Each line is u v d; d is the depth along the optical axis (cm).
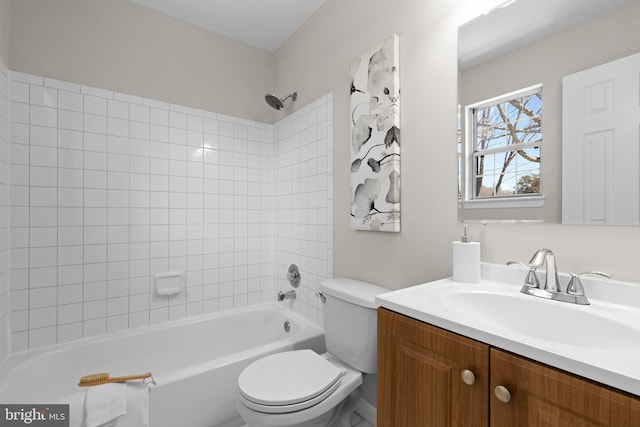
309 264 208
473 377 67
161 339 195
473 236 117
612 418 49
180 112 213
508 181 106
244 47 244
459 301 97
